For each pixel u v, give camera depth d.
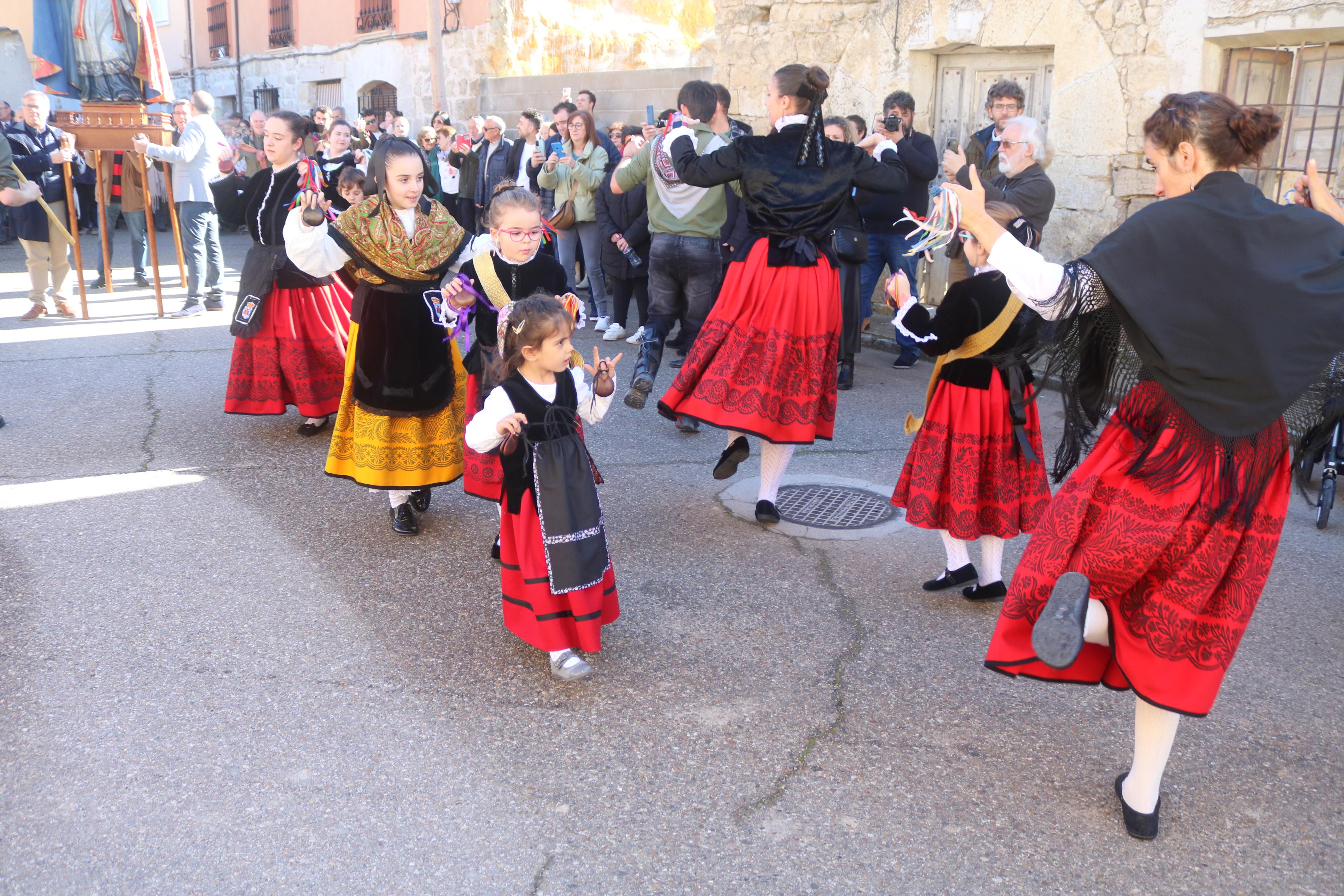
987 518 3.84
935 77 8.54
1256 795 2.85
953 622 3.81
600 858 2.52
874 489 5.21
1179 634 2.41
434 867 2.47
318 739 2.98
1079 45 7.30
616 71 13.33
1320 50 6.62
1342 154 6.53
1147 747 2.59
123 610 3.71
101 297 9.89
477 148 11.08
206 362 7.45
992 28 7.75
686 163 4.41
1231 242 2.27
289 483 5.09
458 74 15.66
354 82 17.95
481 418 3.21
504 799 2.73
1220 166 2.37
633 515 4.79
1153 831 2.64
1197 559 2.38
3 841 2.52
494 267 3.99
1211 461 2.38
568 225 8.66
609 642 3.61
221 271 9.30
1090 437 2.84
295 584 3.97
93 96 8.53
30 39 18.42
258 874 2.43
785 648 3.59
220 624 3.64
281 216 5.41
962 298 3.62
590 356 7.98
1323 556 4.48
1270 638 3.74
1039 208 4.95
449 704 3.18
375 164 4.06
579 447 3.30
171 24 23.19
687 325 6.85
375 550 4.33
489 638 3.61
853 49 8.73
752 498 5.05
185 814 2.64
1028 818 2.72
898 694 3.31
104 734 2.97
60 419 6.01
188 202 8.84
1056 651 2.27
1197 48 6.74
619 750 2.97
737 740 3.03
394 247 4.06
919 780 2.86
